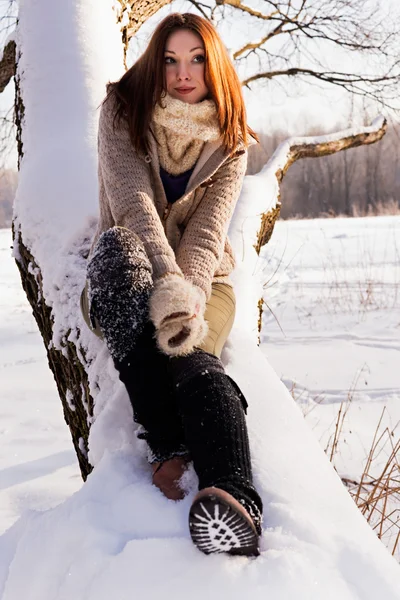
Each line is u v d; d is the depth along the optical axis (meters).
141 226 1.75
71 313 2.22
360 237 17.27
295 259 12.98
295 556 1.24
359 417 4.11
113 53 3.12
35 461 3.62
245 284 2.64
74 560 1.32
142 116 1.85
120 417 1.79
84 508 1.43
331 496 1.44
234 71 1.91
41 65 2.98
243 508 1.21
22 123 2.95
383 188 52.56
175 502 1.42
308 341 6.33
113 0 3.33
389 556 1.30
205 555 1.26
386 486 2.77
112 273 1.54
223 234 1.89
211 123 1.87
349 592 1.20
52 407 4.66
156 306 1.48
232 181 1.96
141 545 1.28
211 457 1.34
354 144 4.88
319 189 52.59
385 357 5.59
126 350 1.51
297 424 1.70
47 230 2.49
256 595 1.18
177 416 1.51
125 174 1.86
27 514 1.59
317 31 6.27
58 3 3.14
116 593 1.22
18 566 1.42
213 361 1.52
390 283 9.66
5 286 12.03
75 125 2.81
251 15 6.36
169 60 1.84
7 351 6.80
